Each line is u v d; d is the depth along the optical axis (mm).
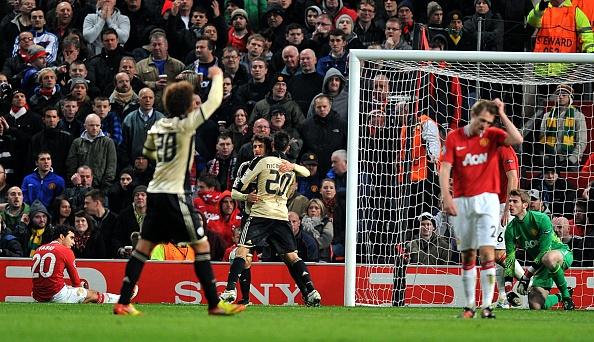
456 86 60312
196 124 31906
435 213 57688
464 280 35781
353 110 52250
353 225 51469
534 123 60000
